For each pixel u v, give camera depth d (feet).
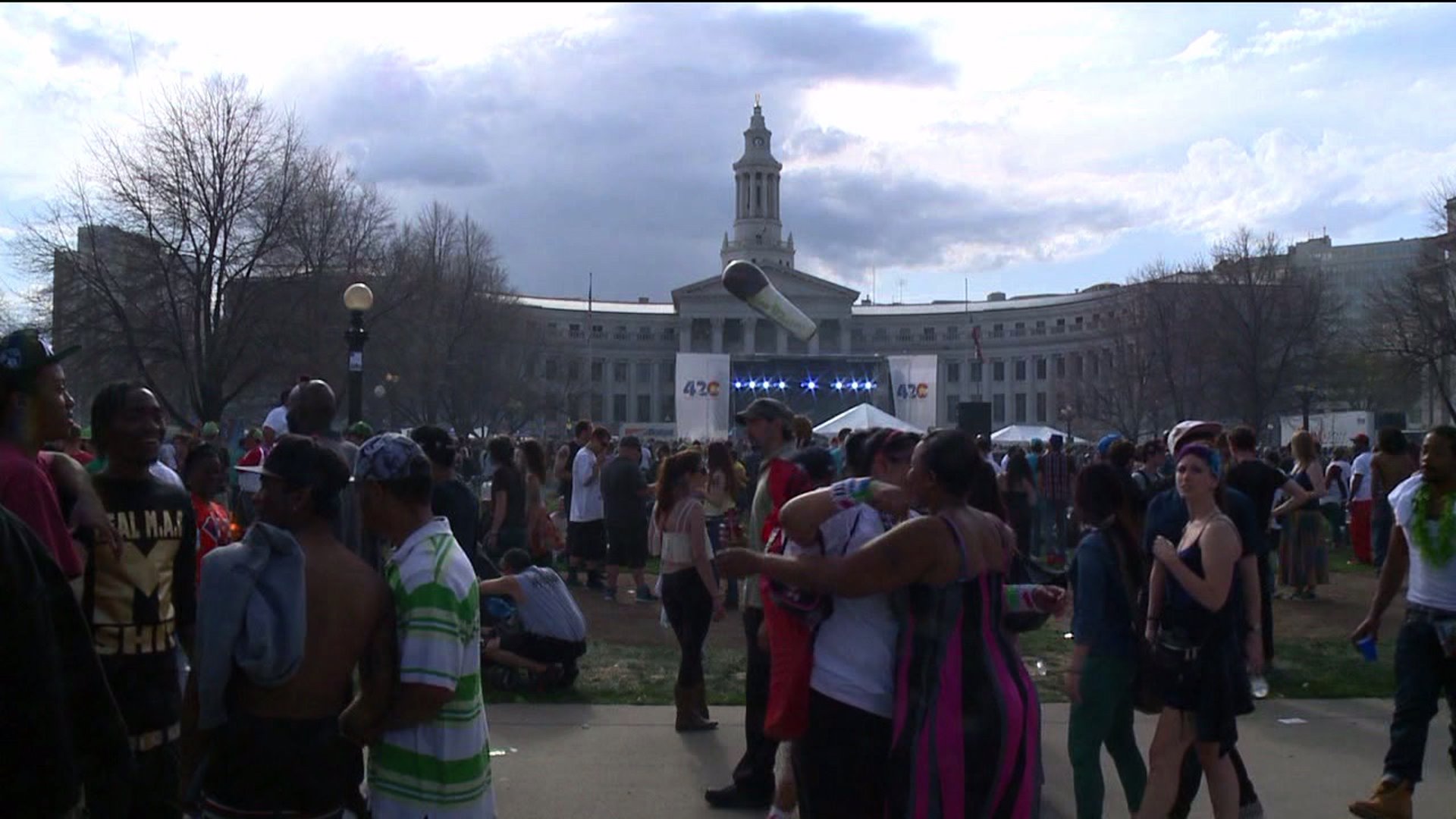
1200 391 179.32
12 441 12.69
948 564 12.79
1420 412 208.33
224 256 120.78
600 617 43.19
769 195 367.25
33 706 8.80
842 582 12.83
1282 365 171.73
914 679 12.76
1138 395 200.13
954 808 12.32
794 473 20.10
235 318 122.83
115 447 14.25
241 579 11.05
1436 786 21.95
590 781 21.80
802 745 13.76
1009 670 12.88
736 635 39.78
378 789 11.92
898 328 367.45
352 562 11.76
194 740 11.50
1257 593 19.51
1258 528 19.63
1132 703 18.03
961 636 12.76
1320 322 177.58
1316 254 403.54
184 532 14.67
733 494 36.22
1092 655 17.43
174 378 130.72
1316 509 47.83
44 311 115.44
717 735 25.23
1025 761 12.61
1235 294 174.40
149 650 14.07
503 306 205.46
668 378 368.89
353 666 11.75
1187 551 17.06
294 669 11.05
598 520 51.88
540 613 29.14
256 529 11.33
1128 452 36.73
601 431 53.47
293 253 126.11
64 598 9.46
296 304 126.82
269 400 141.18
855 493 14.08
